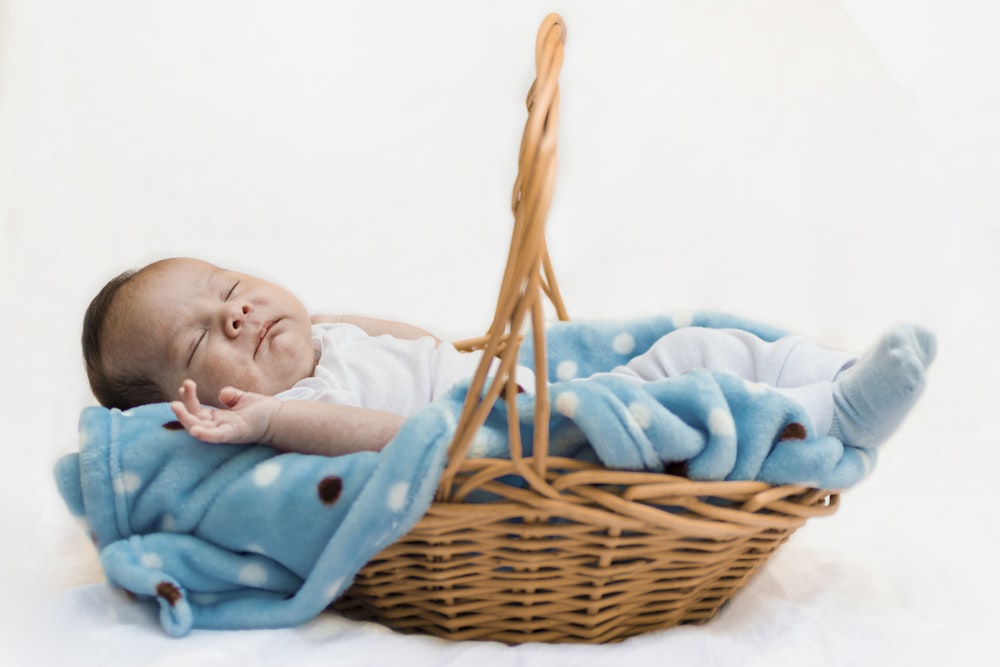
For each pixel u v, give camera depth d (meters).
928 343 1.23
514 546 1.11
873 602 1.31
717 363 1.42
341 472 1.15
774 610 1.25
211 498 1.21
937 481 1.75
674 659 1.14
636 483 1.10
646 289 2.07
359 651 1.12
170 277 1.50
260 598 1.19
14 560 1.36
